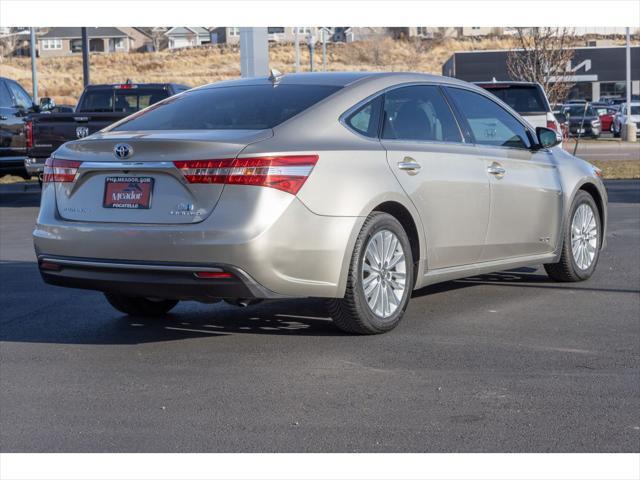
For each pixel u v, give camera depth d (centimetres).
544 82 3972
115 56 10112
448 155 693
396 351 604
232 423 469
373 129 648
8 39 11175
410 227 663
